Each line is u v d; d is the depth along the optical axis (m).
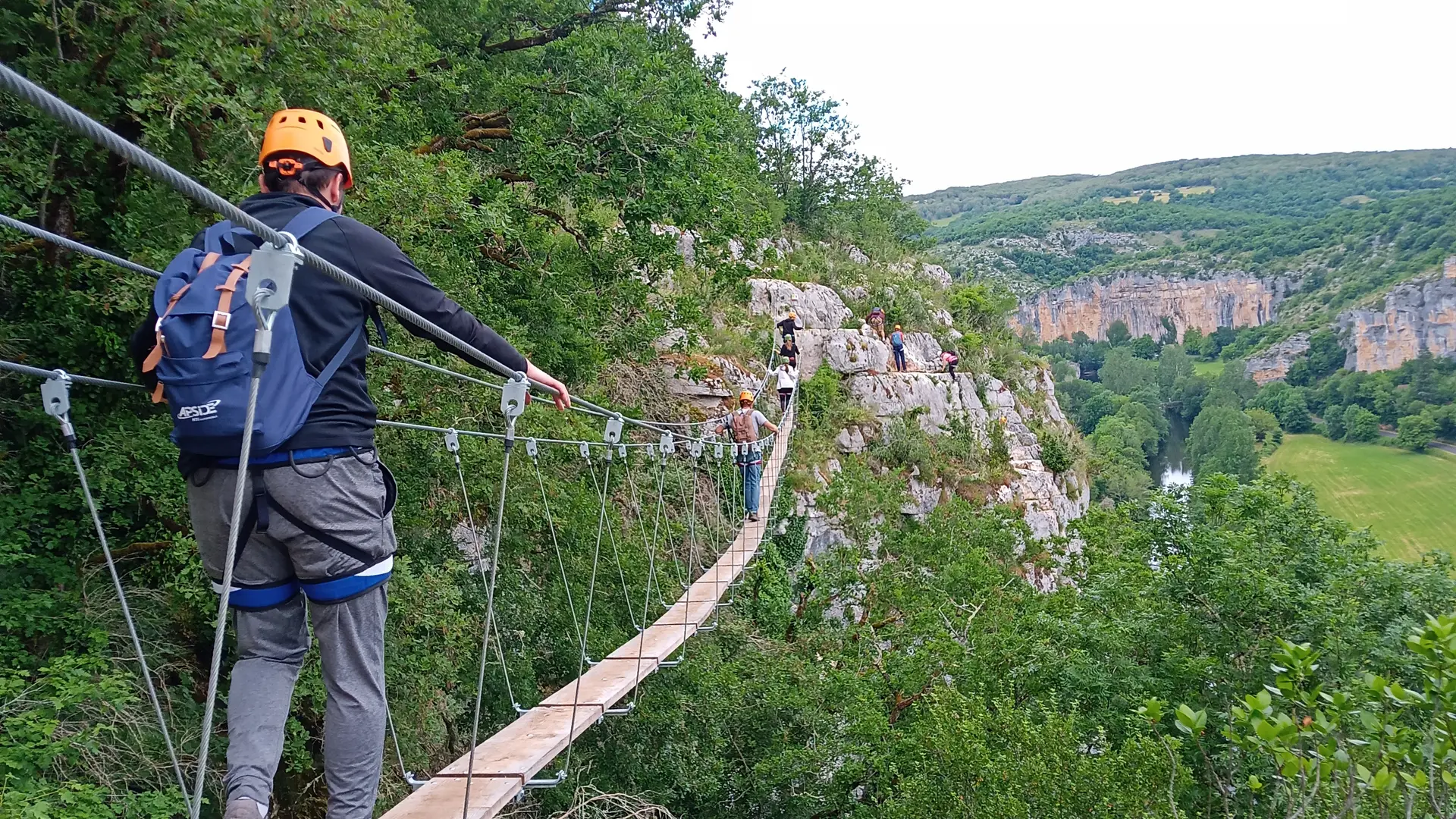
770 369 25.94
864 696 13.67
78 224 6.71
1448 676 4.13
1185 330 169.62
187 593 6.29
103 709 5.87
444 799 4.20
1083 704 11.28
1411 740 4.87
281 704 2.44
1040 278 192.88
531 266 11.34
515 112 11.64
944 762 9.96
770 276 30.98
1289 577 11.14
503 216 9.09
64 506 6.20
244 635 2.45
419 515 9.25
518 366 2.91
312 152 2.58
